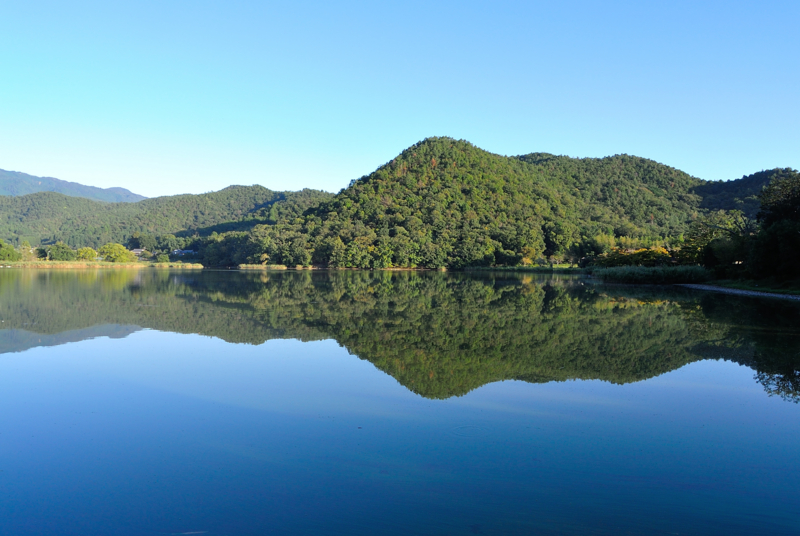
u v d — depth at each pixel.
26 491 8.12
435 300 37.66
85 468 8.87
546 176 192.38
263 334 21.70
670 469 8.80
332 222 136.50
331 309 31.11
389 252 121.62
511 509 7.47
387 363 16.34
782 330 22.86
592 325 24.39
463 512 7.38
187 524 7.14
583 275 88.31
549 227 137.88
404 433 10.36
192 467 8.88
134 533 6.96
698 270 57.34
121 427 10.71
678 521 7.18
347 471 8.71
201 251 160.75
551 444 9.86
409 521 7.15
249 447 9.68
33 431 10.50
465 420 11.12
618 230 147.25
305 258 124.31
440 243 123.94
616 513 7.38
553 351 18.31
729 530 6.98
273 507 7.55
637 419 11.26
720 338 20.83
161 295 39.56
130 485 8.27
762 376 14.88
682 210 188.75
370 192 149.50
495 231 129.75
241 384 13.83
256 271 106.31
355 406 12.05
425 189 147.50
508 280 70.25
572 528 6.98
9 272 82.31
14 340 20.08
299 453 9.41
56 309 29.50
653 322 25.36
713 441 10.04
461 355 17.59
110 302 33.62
